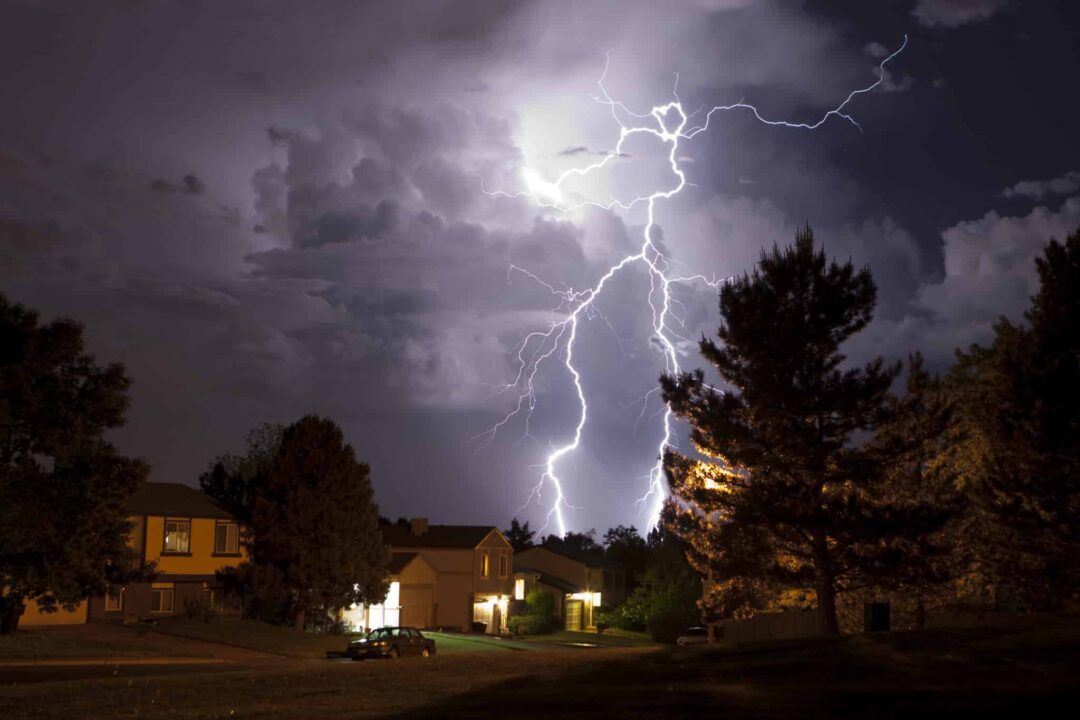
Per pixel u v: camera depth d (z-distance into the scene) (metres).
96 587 39.09
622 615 74.81
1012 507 27.84
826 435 29.09
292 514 51.47
